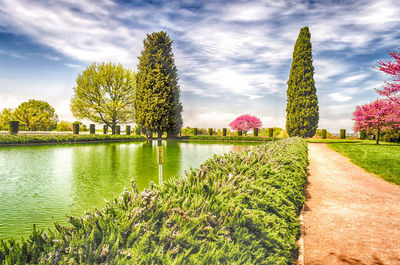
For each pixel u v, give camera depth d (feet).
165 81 103.40
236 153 17.60
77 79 121.60
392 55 41.11
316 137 123.85
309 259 11.60
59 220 15.56
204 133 154.51
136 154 51.49
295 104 98.53
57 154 50.55
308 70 96.89
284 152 24.21
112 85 125.18
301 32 97.55
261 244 9.44
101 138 94.94
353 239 13.64
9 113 136.56
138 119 107.14
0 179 27.02
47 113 163.22
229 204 9.53
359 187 24.98
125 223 6.63
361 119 72.43
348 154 47.73
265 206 11.53
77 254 5.48
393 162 36.29
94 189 22.93
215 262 6.73
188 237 7.17
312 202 20.10
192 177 11.78
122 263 5.43
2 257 5.18
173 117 105.70
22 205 18.42
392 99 44.96
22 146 68.03
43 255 5.27
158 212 7.97
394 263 11.30
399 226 15.38
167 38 107.34
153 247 6.52
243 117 142.00
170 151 59.31
